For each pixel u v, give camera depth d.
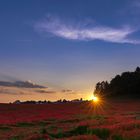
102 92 140.12
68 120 45.22
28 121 45.19
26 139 24.92
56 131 28.89
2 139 27.36
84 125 28.41
